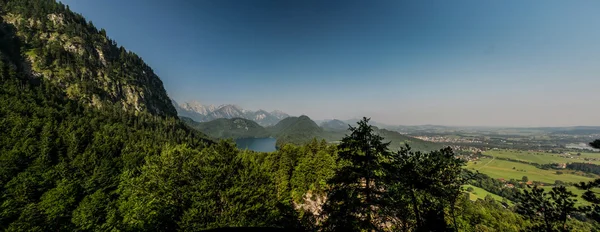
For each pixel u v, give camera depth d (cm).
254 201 2895
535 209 1762
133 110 19462
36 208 4319
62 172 6191
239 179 2911
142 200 3045
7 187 5384
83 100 15850
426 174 1639
